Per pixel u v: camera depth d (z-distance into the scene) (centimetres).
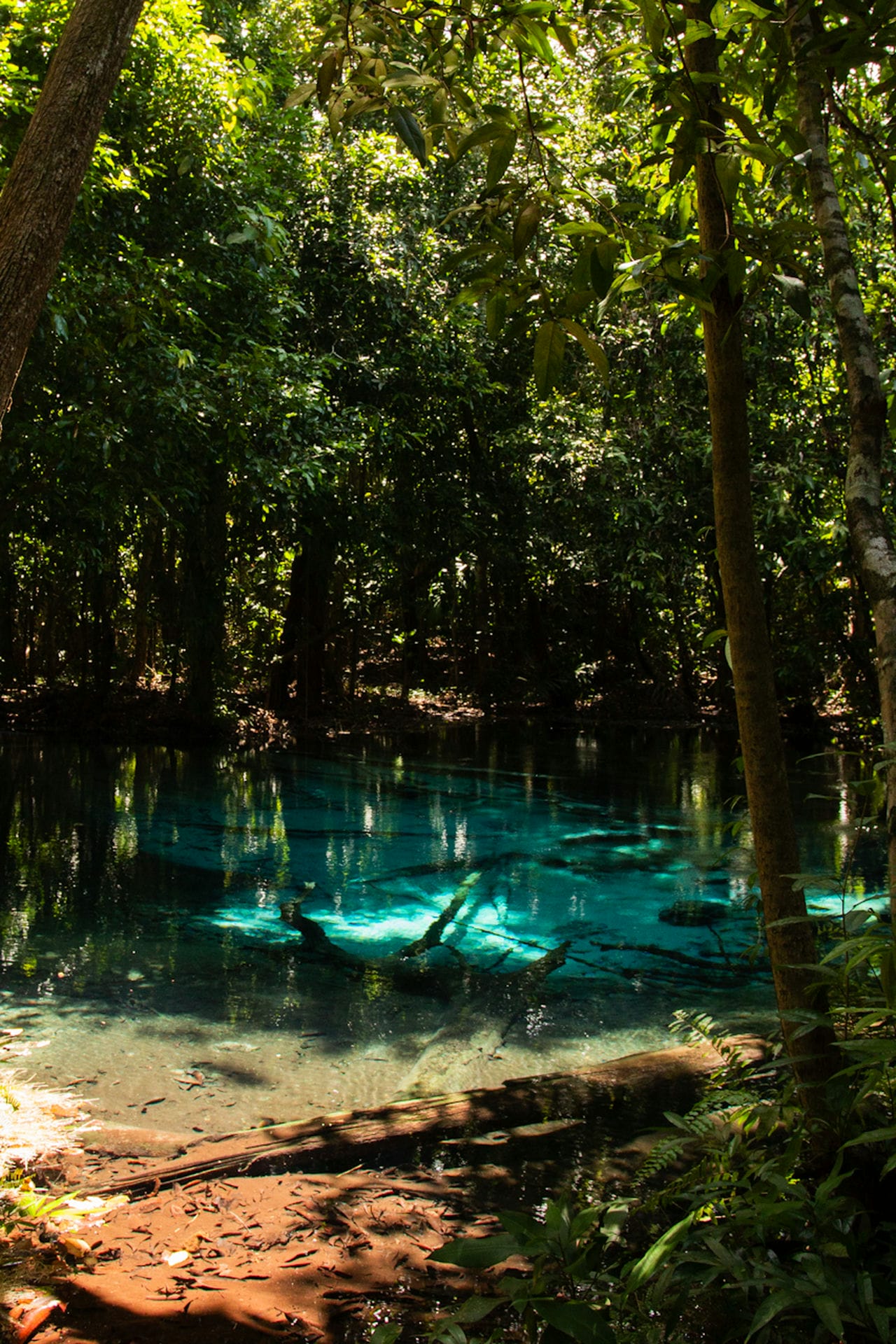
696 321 390
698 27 236
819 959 275
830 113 282
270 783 1335
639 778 1416
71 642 2264
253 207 1225
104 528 1397
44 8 1034
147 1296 258
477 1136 368
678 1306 205
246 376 1191
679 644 2359
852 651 1617
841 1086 232
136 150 1187
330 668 2409
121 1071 443
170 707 1938
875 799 233
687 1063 436
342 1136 363
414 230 1781
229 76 1223
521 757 1675
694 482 1656
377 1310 252
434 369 1827
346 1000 546
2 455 1042
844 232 255
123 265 1104
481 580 2516
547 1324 189
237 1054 468
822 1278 183
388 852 933
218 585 1891
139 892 778
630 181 329
